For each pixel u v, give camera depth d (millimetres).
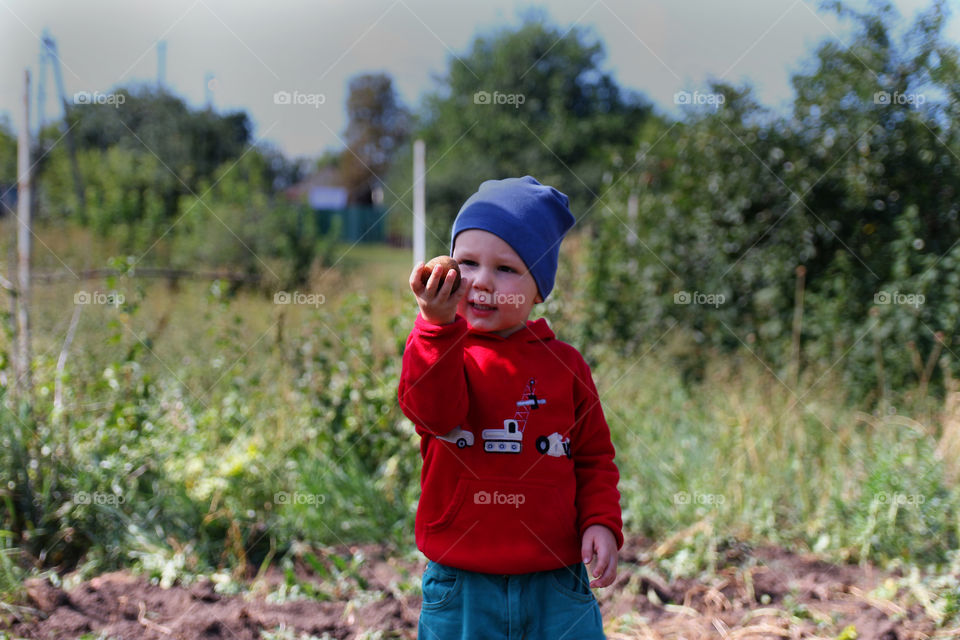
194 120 12461
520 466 1761
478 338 1846
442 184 17812
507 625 1745
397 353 4289
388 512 3727
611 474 1917
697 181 6590
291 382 4320
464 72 18734
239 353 4449
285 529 3457
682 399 5066
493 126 17734
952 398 4242
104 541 3217
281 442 3939
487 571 1743
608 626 2793
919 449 3701
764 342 6012
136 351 3887
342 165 27469
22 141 3869
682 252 6445
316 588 3043
